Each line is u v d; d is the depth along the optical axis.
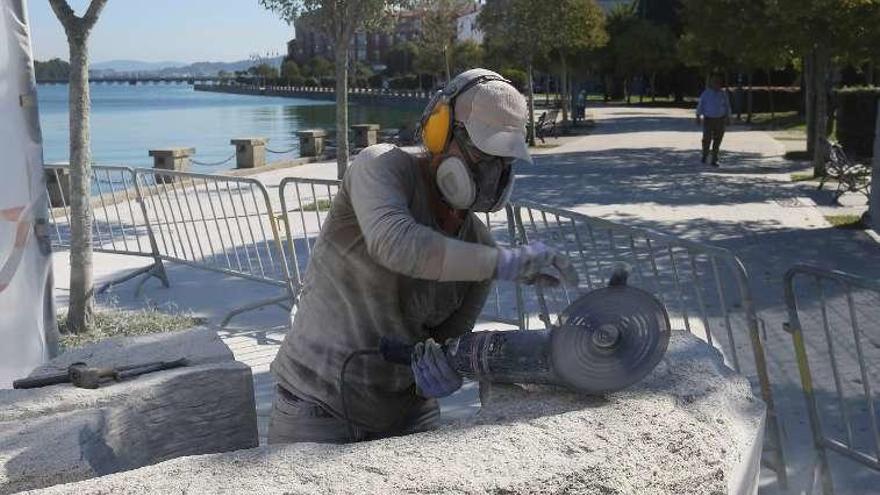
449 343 2.37
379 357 2.63
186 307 8.63
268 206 7.83
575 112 36.78
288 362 2.73
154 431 3.10
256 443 3.40
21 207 5.47
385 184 2.29
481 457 1.89
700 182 17.59
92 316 7.78
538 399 2.22
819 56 17.38
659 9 66.69
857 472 4.80
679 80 62.75
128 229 12.87
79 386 3.06
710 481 1.93
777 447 4.39
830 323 7.58
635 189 16.78
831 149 14.89
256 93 123.62
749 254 10.70
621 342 2.13
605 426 2.02
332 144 30.06
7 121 5.39
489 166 2.35
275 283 8.02
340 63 16.27
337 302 2.60
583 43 35.25
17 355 5.45
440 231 2.49
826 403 5.81
